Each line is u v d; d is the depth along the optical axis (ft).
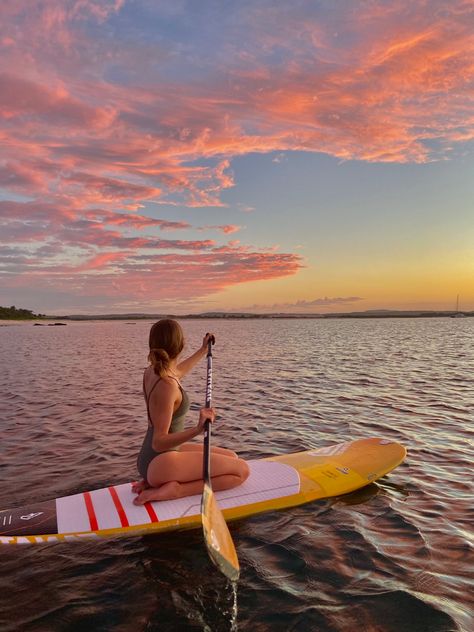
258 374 43.83
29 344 100.94
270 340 108.27
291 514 13.12
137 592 9.66
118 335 159.22
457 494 14.58
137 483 13.67
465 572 10.13
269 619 8.71
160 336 12.19
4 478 16.29
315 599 9.27
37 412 27.53
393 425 23.82
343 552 11.08
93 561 10.87
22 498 14.47
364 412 26.99
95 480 15.92
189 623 8.65
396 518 12.85
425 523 12.55
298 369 47.75
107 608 9.14
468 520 12.71
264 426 23.73
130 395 33.17
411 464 17.54
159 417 11.96
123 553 11.22
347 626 8.44
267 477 14.75
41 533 11.69
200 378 41.50
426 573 10.11
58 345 96.94
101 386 37.47
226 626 8.54
